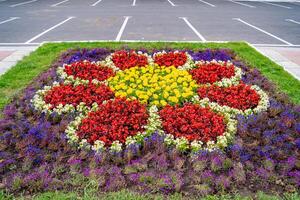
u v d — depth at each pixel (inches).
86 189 140.3
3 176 149.6
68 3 807.7
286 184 148.3
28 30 463.8
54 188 141.3
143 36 428.1
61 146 172.1
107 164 157.0
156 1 874.1
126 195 136.3
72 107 206.5
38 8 704.4
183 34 447.8
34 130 180.9
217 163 156.3
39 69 285.7
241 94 224.1
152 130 180.1
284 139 181.9
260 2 937.5
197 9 724.0
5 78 261.7
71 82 248.1
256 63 308.0
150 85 230.2
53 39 408.2
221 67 273.6
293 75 283.9
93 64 279.1
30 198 136.3
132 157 162.7
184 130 179.0
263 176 150.8
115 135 174.1
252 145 174.7
